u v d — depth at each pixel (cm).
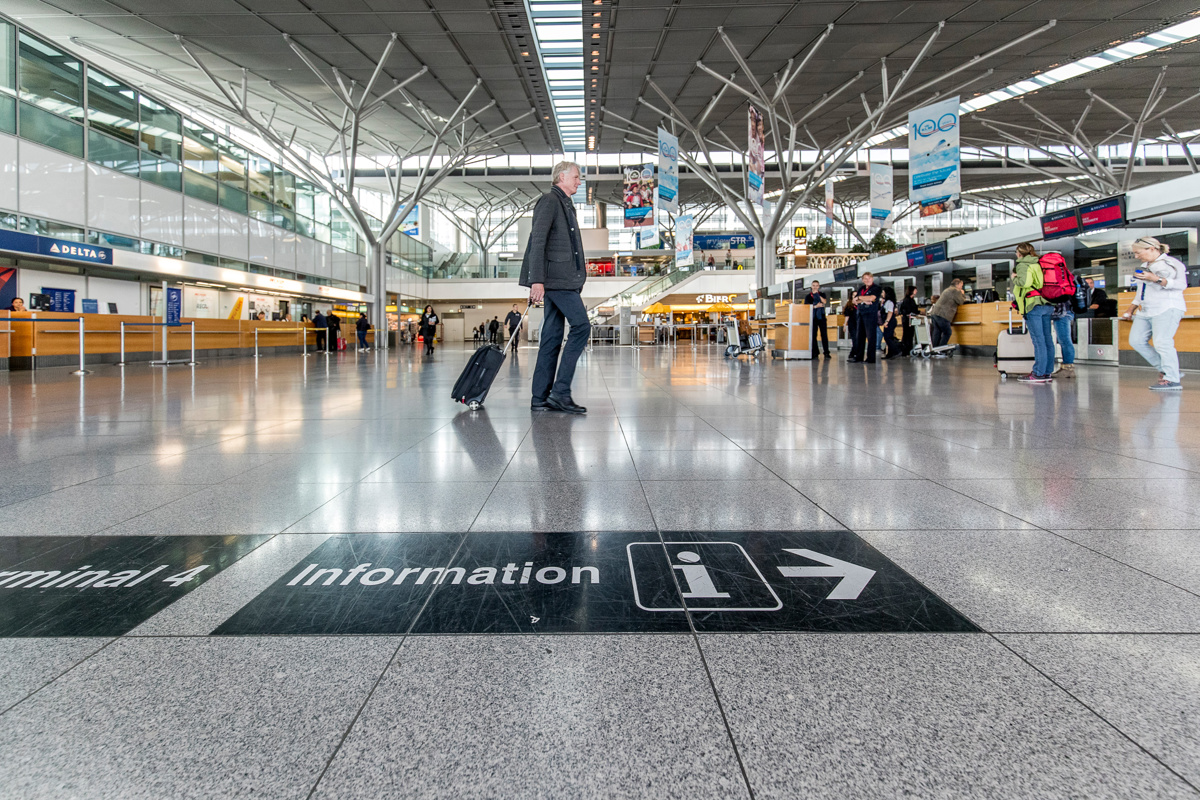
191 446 438
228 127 3288
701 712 134
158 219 2039
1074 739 124
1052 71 2628
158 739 126
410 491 314
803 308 1580
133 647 162
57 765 119
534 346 3444
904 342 1744
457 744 125
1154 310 754
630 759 120
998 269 1908
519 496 303
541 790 112
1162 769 116
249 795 112
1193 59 2438
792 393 771
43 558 223
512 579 204
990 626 170
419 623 174
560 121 2972
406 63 2241
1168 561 213
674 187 2219
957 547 229
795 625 172
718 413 594
